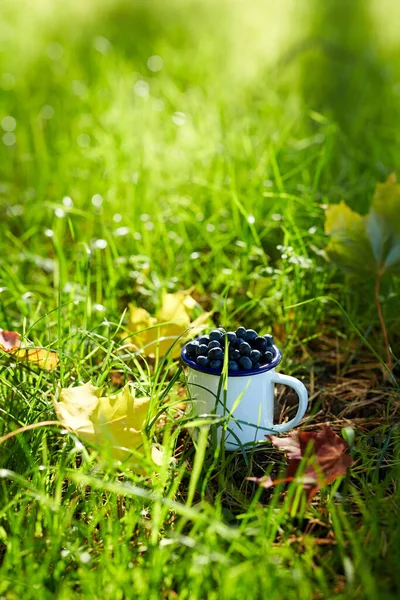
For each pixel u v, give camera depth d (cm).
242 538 71
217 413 83
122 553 72
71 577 70
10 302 114
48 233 112
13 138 169
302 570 71
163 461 76
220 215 133
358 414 93
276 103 175
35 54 220
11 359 90
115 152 148
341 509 76
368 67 202
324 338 108
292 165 146
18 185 153
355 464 84
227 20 259
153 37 241
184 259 123
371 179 140
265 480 75
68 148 161
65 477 80
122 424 78
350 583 68
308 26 244
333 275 117
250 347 84
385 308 110
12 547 71
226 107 167
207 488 80
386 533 74
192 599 67
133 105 169
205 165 144
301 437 78
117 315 107
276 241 125
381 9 263
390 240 99
